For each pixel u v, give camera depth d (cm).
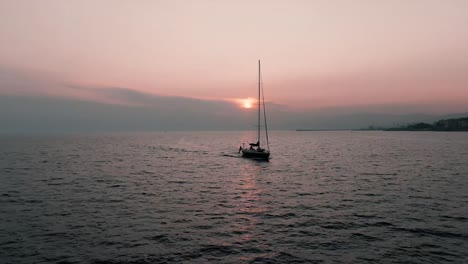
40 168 5134
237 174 4578
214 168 5297
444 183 3647
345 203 2745
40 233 1961
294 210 2530
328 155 7712
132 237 1908
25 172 4644
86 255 1647
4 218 2262
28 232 1977
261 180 4022
